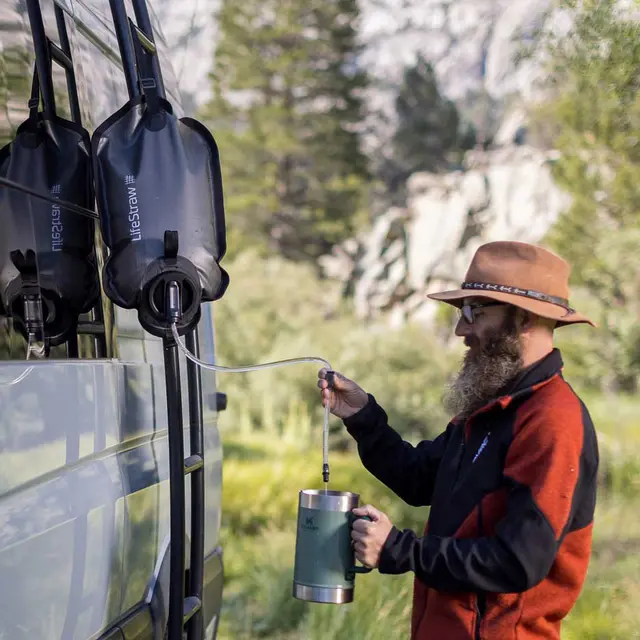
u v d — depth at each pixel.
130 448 2.82
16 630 1.99
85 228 2.64
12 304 2.34
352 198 38.53
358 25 39.94
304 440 12.64
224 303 17.11
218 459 4.08
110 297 2.44
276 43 39.00
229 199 36.91
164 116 2.52
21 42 2.48
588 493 2.47
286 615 6.01
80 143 2.66
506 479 2.43
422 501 3.01
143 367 2.99
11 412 2.01
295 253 37.81
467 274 2.71
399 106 46.09
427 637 2.54
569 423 2.43
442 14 81.00
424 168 44.34
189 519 3.36
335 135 38.25
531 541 2.33
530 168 35.56
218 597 3.91
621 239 10.93
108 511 2.51
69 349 2.56
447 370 14.96
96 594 2.44
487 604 2.47
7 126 2.38
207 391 4.00
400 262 36.66
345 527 2.60
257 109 37.38
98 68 3.05
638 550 6.97
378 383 14.06
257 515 8.88
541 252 2.61
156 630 2.94
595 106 7.19
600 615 5.65
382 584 5.70
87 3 3.06
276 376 14.77
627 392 11.93
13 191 2.41
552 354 2.59
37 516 2.11
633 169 8.91
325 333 17.61
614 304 11.70
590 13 5.68
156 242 2.42
